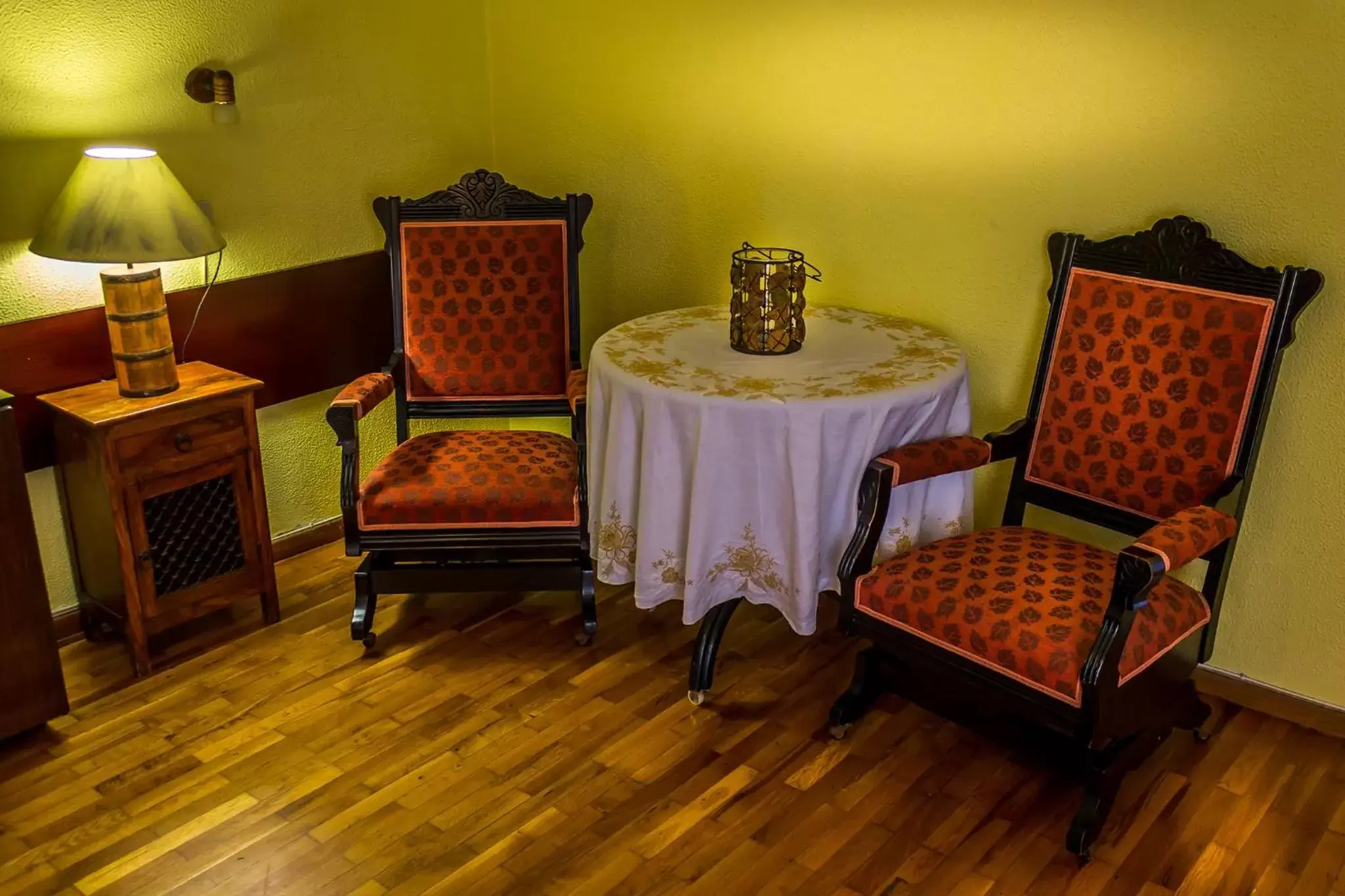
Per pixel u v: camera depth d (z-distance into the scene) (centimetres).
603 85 312
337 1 292
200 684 256
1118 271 227
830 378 233
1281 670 244
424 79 318
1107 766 202
